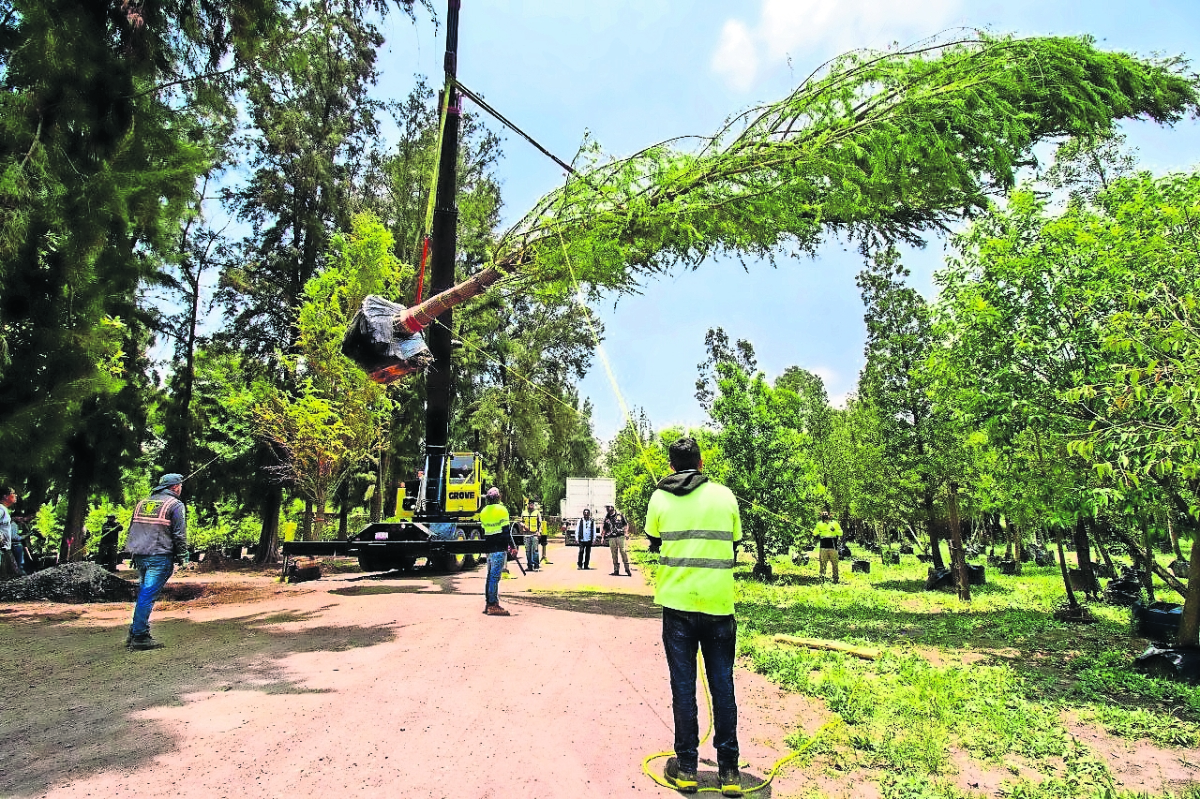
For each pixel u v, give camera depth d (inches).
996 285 331.0
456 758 158.2
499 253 455.8
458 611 389.4
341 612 386.0
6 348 280.2
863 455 655.1
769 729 191.2
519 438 1454.2
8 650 278.5
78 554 698.8
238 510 1016.2
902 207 405.4
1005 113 328.5
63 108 294.4
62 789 138.1
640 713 197.9
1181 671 246.5
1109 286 281.3
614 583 610.5
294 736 171.2
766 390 756.0
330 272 746.2
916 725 191.3
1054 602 480.1
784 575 762.2
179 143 354.6
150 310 772.6
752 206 392.5
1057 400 308.2
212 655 267.0
